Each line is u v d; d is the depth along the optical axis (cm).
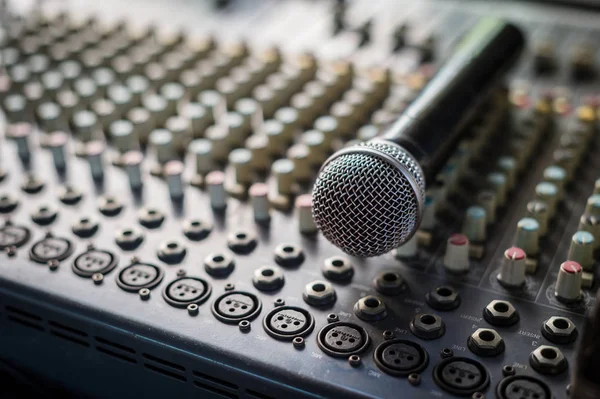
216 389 39
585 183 51
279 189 50
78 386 45
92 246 45
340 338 38
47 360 45
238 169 51
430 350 38
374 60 66
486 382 36
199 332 39
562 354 37
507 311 39
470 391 36
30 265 44
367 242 40
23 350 45
